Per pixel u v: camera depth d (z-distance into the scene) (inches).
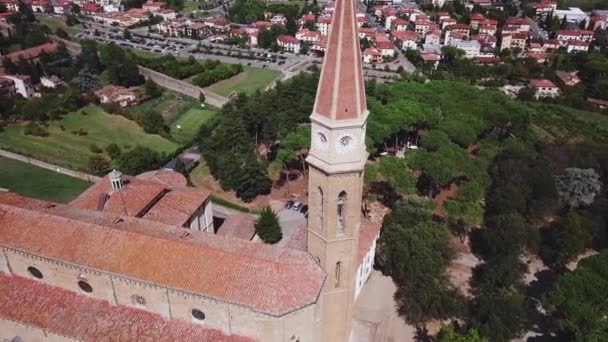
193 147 5364.2
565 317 2549.2
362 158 1780.3
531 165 4111.7
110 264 2023.9
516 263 2984.7
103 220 2337.6
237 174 4074.8
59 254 2084.2
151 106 6835.6
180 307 1985.7
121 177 2832.2
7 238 2167.8
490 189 3878.0
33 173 4471.0
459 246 3474.4
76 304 2132.1
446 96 5206.7
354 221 1886.1
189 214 2819.9
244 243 2178.9
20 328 2140.7
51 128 5428.2
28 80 6584.6
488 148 4549.7
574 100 7096.5
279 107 5221.5
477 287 3046.3
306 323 1934.1
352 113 1679.4
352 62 1637.6
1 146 4857.3
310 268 1955.0
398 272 2982.3
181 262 1984.5
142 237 2091.5
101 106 6136.8
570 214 3425.2
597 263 2716.5
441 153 3772.1
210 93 7160.4
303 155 4569.4
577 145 4539.9
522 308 2556.6
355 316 2790.4
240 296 1855.3
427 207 3353.8
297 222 3764.8
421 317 2716.5
